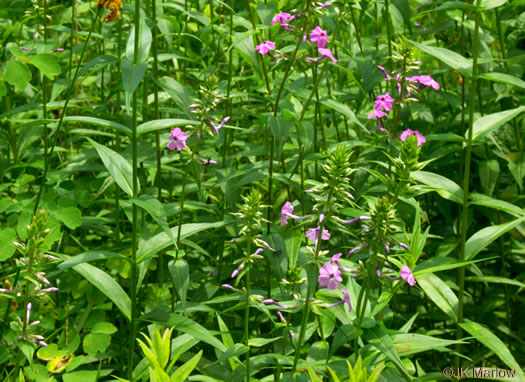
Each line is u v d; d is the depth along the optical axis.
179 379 2.12
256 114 4.06
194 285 3.74
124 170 2.67
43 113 3.87
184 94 3.44
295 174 3.59
